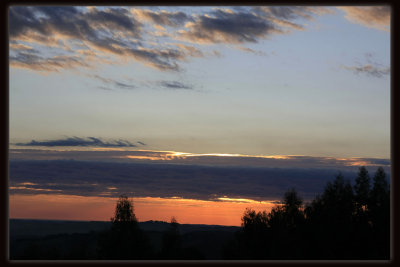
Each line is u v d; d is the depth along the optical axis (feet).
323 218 170.30
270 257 168.55
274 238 173.17
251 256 175.94
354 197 175.83
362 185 175.22
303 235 173.17
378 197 169.37
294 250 167.22
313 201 180.96
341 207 173.27
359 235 163.32
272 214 186.60
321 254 164.76
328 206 174.50
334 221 167.22
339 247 163.02
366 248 161.38
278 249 168.76
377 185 171.01
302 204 184.24
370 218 168.76
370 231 164.55
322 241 165.68
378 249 158.71
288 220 182.60
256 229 183.42
